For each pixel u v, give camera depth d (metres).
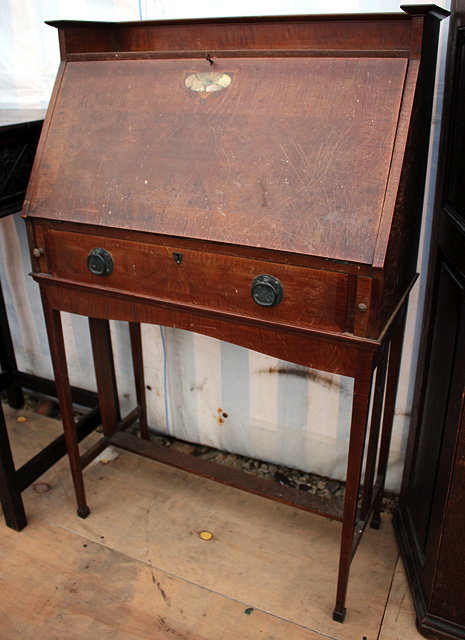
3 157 1.56
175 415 2.26
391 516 1.92
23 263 2.30
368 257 1.12
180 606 1.60
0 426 1.72
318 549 1.79
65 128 1.45
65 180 1.42
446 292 1.42
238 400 2.11
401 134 1.15
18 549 1.79
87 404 2.30
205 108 1.32
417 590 1.59
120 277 1.42
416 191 1.35
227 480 1.81
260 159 1.24
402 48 1.31
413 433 1.71
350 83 1.20
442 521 1.39
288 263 1.20
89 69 1.46
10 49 1.95
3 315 2.28
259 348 1.33
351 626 1.55
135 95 1.40
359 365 1.24
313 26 1.38
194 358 2.11
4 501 1.82
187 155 1.31
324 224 1.17
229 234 1.24
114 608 1.60
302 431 2.05
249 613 1.58
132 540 1.82
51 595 1.64
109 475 2.08
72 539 1.82
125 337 2.21
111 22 1.55
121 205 1.35
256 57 1.30
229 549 1.79
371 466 1.67
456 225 1.31
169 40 1.56
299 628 1.55
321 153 1.20
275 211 1.21
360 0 1.52
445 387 1.43
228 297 1.30
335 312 1.20
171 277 1.35
